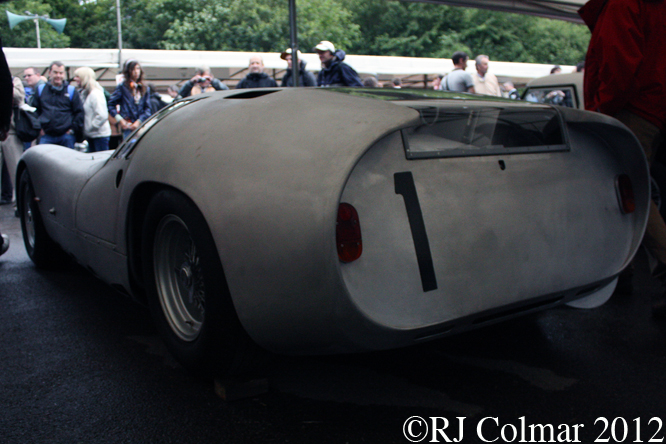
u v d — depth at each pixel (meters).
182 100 2.48
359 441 1.77
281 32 37.78
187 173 1.91
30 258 4.05
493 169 2.00
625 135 2.30
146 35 38.38
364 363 2.35
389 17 41.03
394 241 1.77
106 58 12.91
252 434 1.81
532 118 2.16
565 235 2.16
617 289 3.29
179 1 38.25
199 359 2.01
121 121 7.65
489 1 6.75
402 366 2.31
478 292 1.90
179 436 1.80
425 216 1.82
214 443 1.76
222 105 2.11
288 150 1.76
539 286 2.05
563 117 2.22
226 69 15.52
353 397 2.05
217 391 2.06
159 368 2.31
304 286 1.68
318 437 1.79
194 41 36.91
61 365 2.35
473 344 2.55
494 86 9.04
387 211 1.77
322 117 1.83
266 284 1.73
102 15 40.47
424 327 1.77
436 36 40.69
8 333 2.74
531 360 2.38
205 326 1.93
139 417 1.92
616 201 2.39
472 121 2.00
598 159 2.36
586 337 2.63
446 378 2.21
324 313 1.68
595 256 2.27
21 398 2.07
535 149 2.14
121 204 2.34
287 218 1.68
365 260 1.73
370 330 1.71
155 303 2.25
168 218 2.07
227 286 1.86
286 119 1.87
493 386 2.14
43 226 3.73
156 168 2.06
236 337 1.91
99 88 7.89
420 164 1.85
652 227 2.90
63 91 7.68
